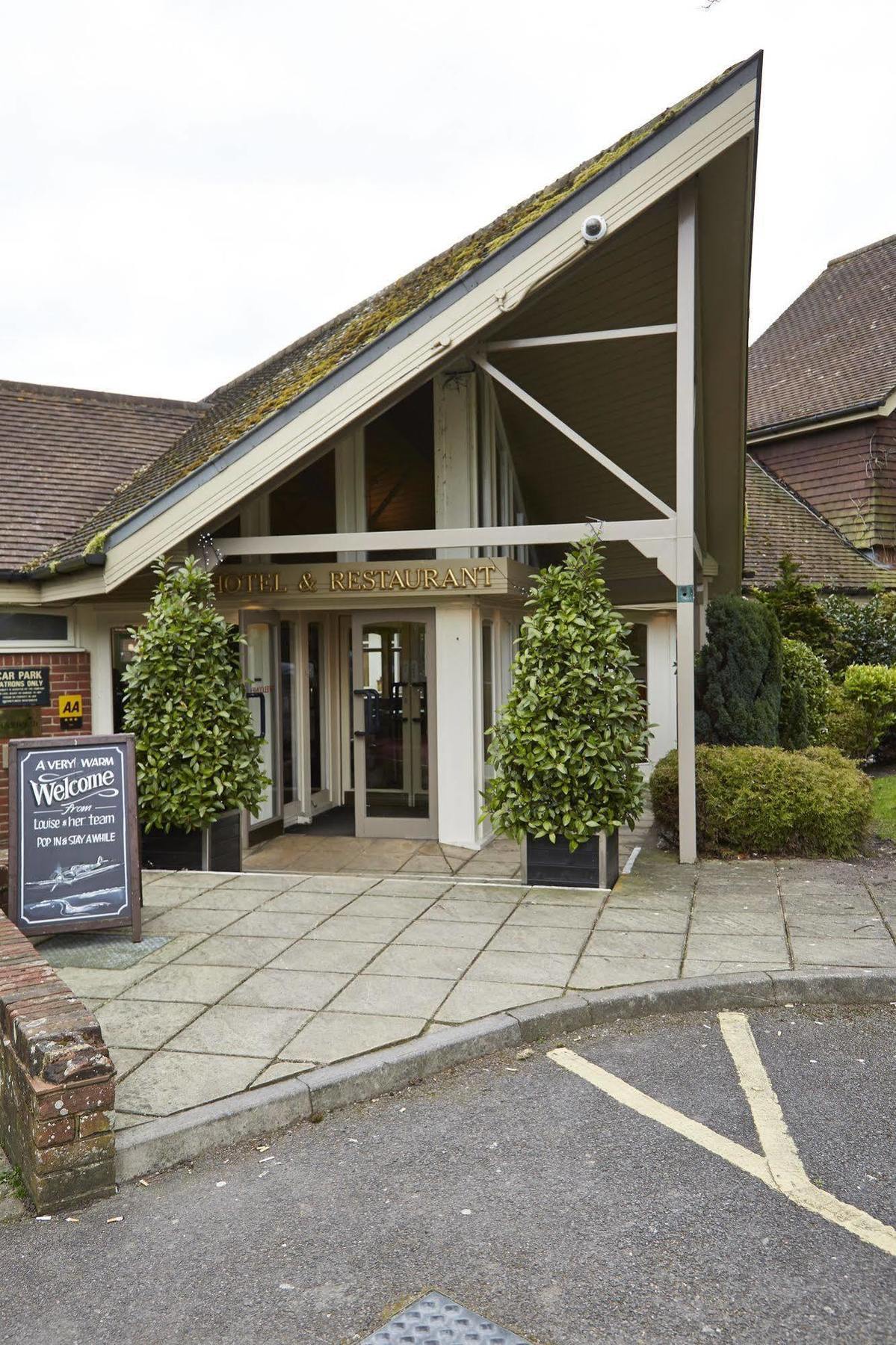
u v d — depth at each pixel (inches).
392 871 335.0
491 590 350.6
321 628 451.5
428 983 207.8
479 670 371.6
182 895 280.7
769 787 320.2
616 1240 126.5
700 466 430.0
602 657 280.2
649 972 212.8
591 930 243.3
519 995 200.4
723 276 327.3
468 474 371.9
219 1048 176.2
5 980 162.6
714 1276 119.1
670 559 298.2
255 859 355.9
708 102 269.4
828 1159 145.3
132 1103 156.9
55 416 482.0
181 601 304.7
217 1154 151.1
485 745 383.6
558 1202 135.2
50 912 231.6
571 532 300.5
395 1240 128.0
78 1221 135.0
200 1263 124.9
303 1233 130.3
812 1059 180.5
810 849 322.0
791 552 717.9
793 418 784.9
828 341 859.4
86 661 376.2
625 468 419.8
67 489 424.2
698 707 402.0
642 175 272.8
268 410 318.3
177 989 206.4
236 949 232.1
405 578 354.9
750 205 299.6
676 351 320.5
